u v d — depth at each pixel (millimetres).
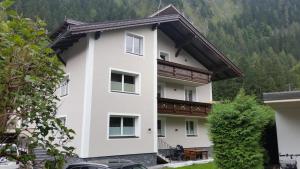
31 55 2793
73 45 17344
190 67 21297
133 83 17672
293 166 9367
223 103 9359
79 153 14836
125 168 7637
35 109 2887
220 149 8766
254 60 61375
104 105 15719
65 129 3201
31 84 2883
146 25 18547
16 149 2898
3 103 2645
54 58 3100
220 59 22656
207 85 24531
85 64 15805
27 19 2938
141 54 18156
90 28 15133
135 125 17172
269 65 56719
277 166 10016
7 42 2617
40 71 2973
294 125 9984
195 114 21281
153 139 17547
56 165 3078
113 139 15758
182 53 22844
